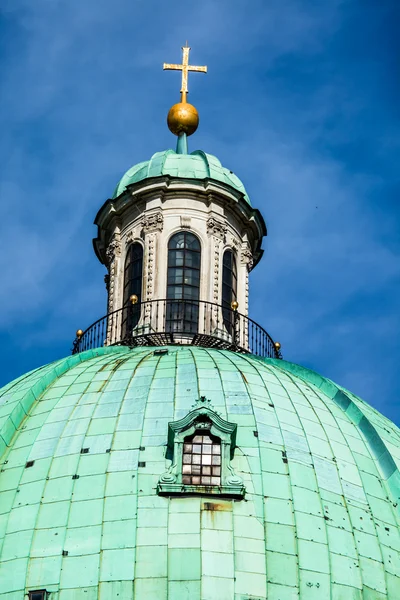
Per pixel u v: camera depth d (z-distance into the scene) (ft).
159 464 184.44
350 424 199.41
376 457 195.42
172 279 228.02
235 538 177.47
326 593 175.83
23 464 187.73
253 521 179.42
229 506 180.34
